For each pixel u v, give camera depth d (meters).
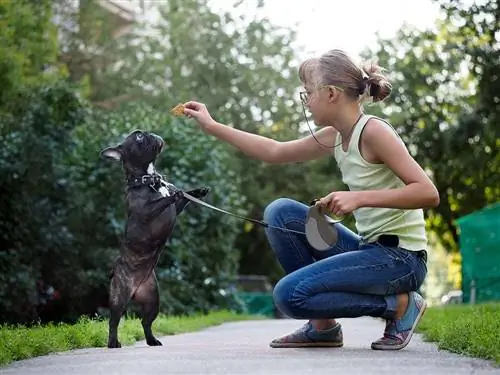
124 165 7.00
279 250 6.92
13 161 14.98
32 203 15.21
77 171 16.95
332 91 6.38
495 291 21.55
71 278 15.69
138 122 18.66
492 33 16.66
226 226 20.00
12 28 18.58
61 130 15.63
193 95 32.53
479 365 5.14
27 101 16.12
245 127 34.34
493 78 20.09
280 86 34.44
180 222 17.52
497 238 21.47
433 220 38.72
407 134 34.94
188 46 33.22
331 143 6.82
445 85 33.34
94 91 31.48
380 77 6.45
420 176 6.07
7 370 5.35
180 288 17.75
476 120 27.73
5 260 14.62
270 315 32.81
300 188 35.44
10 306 14.62
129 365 5.46
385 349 6.50
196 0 33.47
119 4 33.47
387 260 6.36
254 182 34.66
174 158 18.44
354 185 6.46
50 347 6.66
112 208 16.72
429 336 7.84
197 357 5.95
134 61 31.95
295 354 6.12
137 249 7.00
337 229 6.89
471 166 30.88
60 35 31.36
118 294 7.09
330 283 6.30
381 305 6.44
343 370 4.94
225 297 20.84
